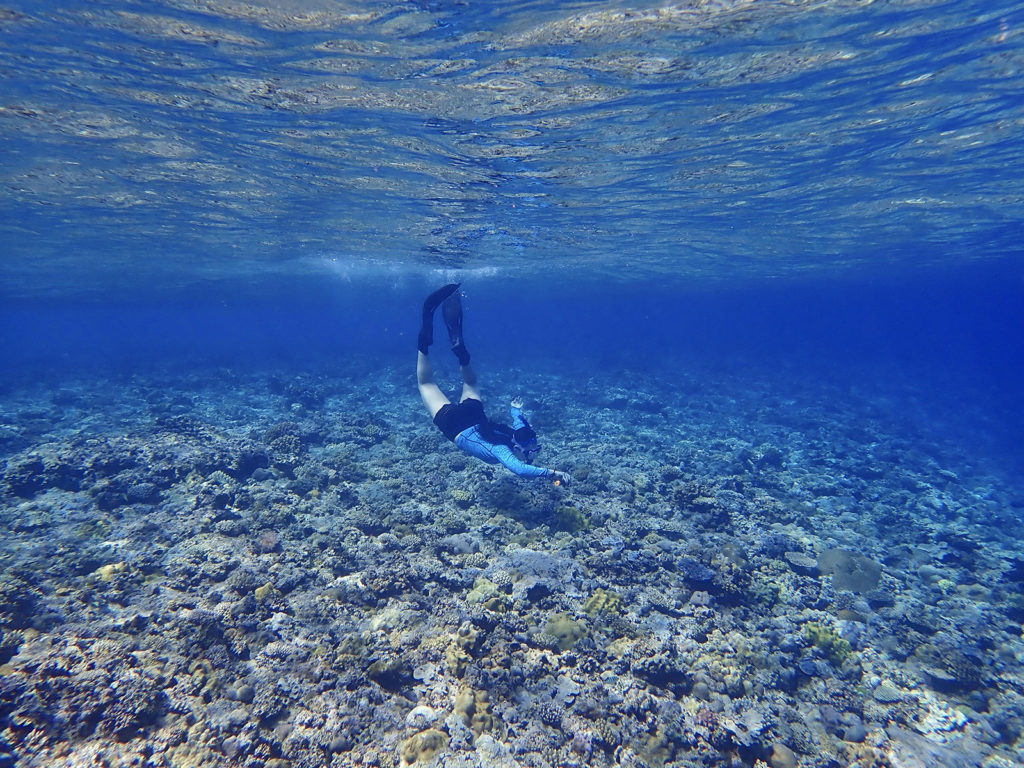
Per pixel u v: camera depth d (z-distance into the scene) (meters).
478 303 80.69
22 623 6.10
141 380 30.70
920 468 20.58
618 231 21.94
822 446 21.88
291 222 19.91
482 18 7.14
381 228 20.98
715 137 11.73
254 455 12.66
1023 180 15.54
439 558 9.46
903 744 6.60
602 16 7.20
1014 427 32.75
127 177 14.20
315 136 11.41
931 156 13.35
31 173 13.77
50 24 7.23
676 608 8.70
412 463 15.02
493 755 5.40
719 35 7.80
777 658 7.69
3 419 18.33
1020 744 6.84
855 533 13.24
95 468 10.91
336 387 28.42
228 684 5.71
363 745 5.33
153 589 7.36
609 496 13.43
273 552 8.95
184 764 4.64
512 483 13.27
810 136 11.84
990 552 13.10
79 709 4.70
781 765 5.99
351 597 7.80
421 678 6.36
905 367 77.69
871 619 9.24
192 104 9.80
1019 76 9.34
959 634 9.03
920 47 8.34
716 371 48.00
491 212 18.28
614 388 32.66
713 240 24.53
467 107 9.98
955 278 51.47
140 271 33.16
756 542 11.51
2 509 9.62
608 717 6.09
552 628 7.49
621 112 10.33
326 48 7.89
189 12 6.96
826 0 7.07
